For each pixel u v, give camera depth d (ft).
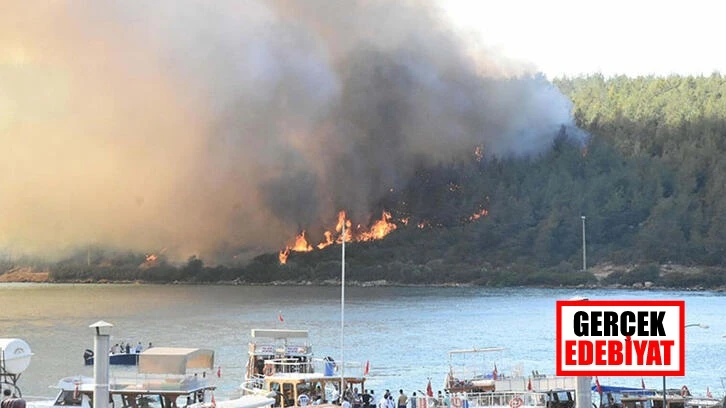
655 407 289.74
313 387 300.61
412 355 584.81
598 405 303.68
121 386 251.80
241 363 529.04
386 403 269.64
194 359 268.41
